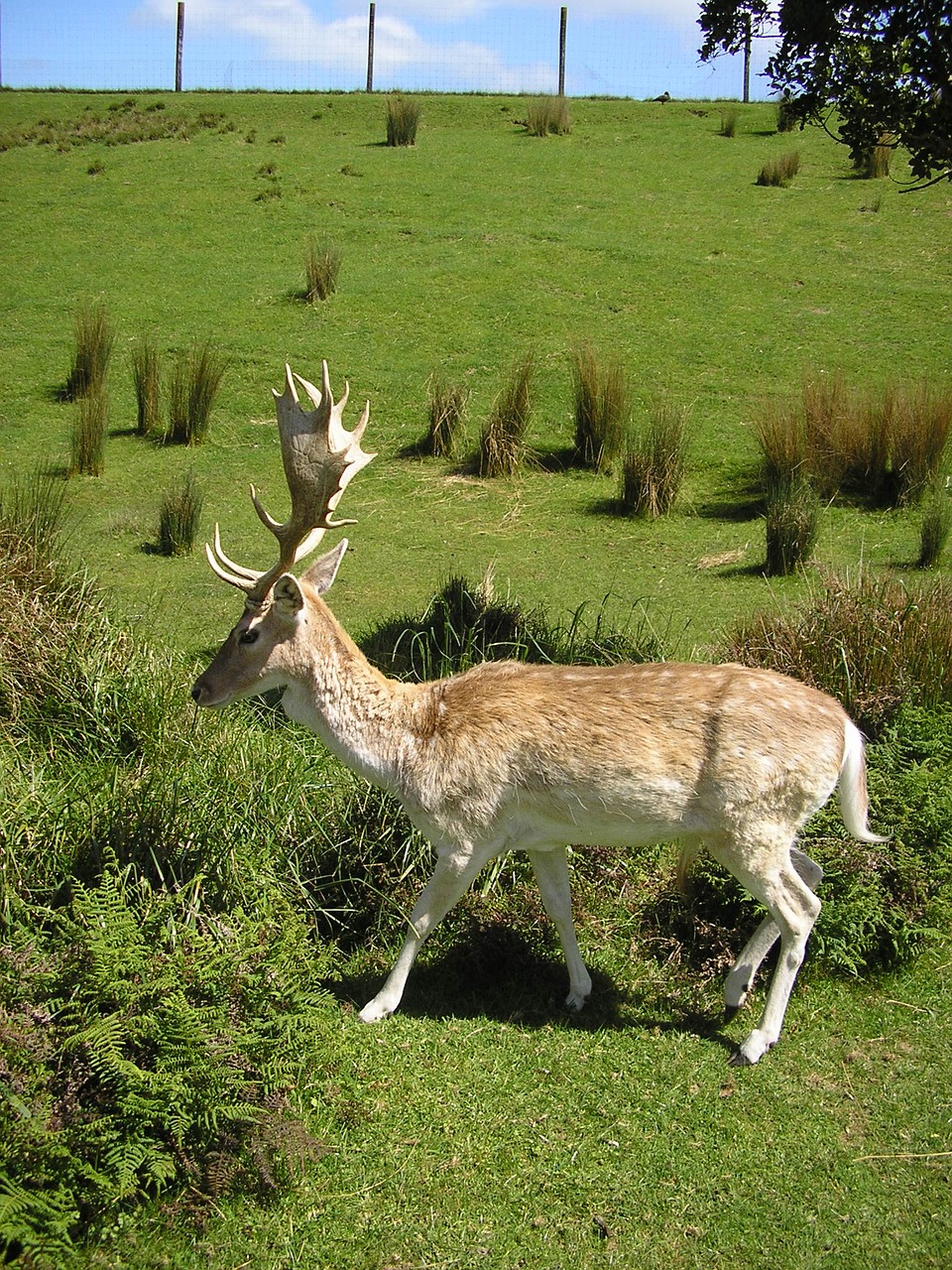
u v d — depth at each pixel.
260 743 6.05
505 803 4.46
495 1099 4.14
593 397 12.31
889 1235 3.58
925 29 5.83
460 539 10.72
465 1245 3.53
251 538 10.66
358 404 13.44
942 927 5.18
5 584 6.85
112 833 4.87
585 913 5.23
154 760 5.93
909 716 5.73
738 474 11.88
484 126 24.53
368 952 5.05
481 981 4.91
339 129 24.12
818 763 4.30
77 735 6.30
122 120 24.95
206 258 17.38
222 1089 3.68
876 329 14.51
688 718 4.31
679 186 19.89
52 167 21.67
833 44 6.08
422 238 17.67
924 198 18.97
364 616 8.84
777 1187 3.76
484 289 15.88
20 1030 3.56
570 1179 3.78
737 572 9.75
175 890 4.65
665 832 4.40
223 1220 3.58
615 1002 4.75
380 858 5.32
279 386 13.91
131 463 12.48
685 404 13.13
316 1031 4.03
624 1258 3.49
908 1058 4.39
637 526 10.98
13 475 11.95
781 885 4.35
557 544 10.58
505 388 13.22
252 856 4.91
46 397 13.98
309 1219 3.61
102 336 13.93
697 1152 3.91
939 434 11.04
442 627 7.43
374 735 4.57
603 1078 4.27
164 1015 3.69
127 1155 3.49
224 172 20.89
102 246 18.00
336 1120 3.99
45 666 6.59
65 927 4.03
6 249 18.05
